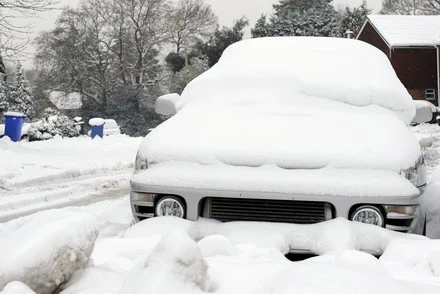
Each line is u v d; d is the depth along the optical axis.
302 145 3.87
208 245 3.05
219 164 3.78
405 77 42.81
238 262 2.77
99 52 56.06
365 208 3.55
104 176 11.77
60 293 2.52
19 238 2.54
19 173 11.05
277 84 4.90
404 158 3.80
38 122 25.20
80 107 55.94
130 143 21.36
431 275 2.84
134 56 57.03
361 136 4.04
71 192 9.60
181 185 3.69
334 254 3.22
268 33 58.22
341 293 2.02
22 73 48.00
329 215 3.60
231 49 5.69
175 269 2.19
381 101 4.79
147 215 3.80
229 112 4.53
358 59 5.27
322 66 5.11
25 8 17.19
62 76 56.16
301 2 60.41
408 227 3.59
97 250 3.22
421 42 42.38
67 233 2.60
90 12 56.22
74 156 15.39
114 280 2.65
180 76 54.16
